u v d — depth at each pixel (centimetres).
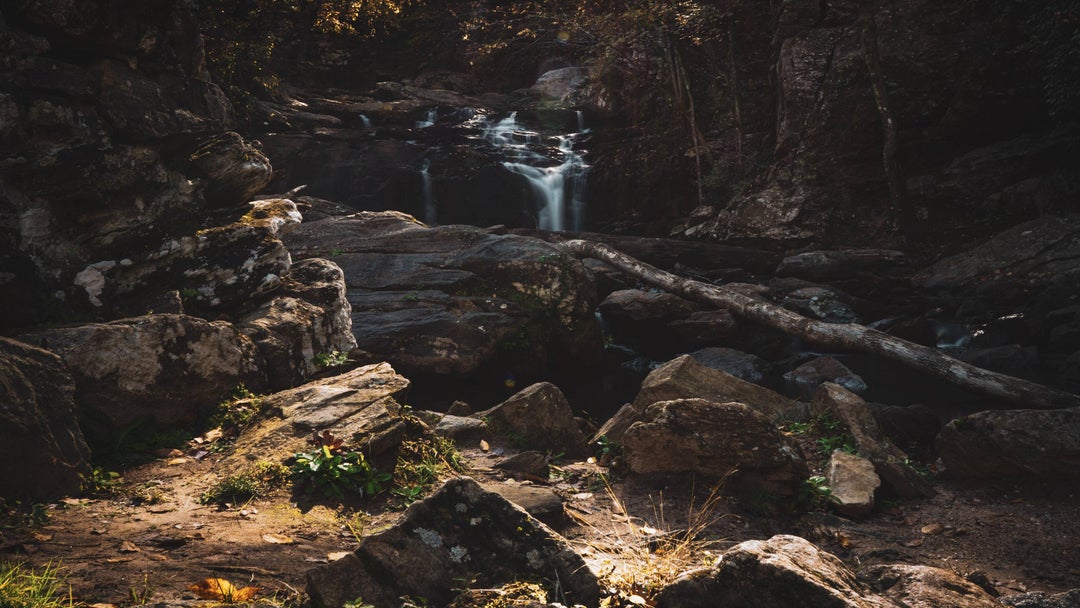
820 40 1955
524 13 2564
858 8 1945
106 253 692
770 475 557
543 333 1141
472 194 2080
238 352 659
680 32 2167
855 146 1883
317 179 1998
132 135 706
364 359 862
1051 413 603
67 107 652
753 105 2194
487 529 325
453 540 323
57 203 663
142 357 592
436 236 1252
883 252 1648
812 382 1173
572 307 1164
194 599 319
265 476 501
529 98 2716
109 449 556
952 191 1766
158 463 546
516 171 2131
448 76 2942
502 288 1166
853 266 1619
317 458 506
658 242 1727
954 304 1444
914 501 590
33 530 405
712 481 561
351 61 2997
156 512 454
